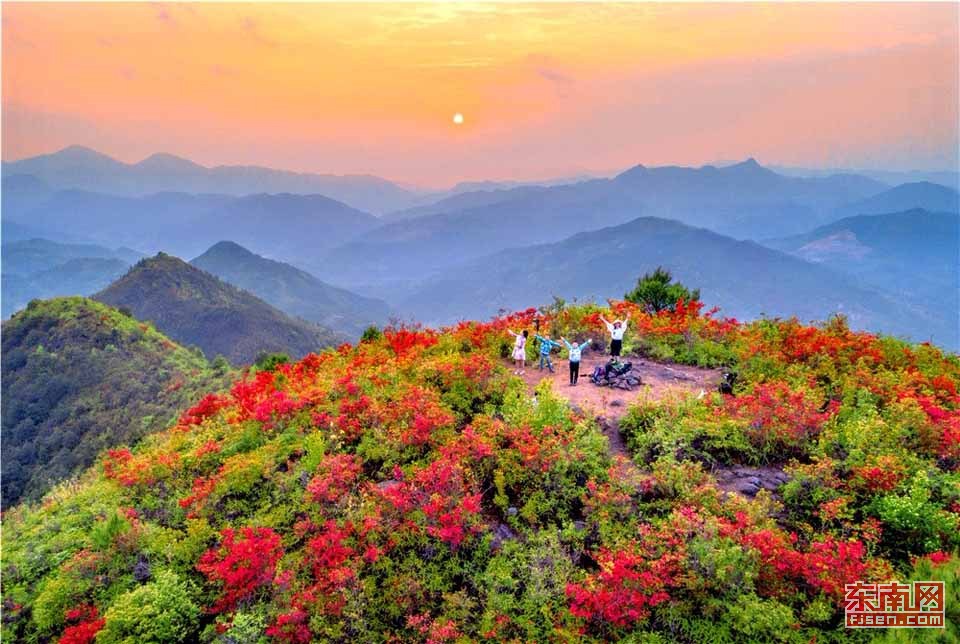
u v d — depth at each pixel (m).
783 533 8.62
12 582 11.24
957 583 7.35
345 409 14.41
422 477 10.39
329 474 11.23
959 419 10.68
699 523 8.45
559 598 8.39
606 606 7.64
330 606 8.87
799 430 11.17
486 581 8.98
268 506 11.55
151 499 12.86
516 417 12.57
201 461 13.97
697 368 16.94
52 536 12.41
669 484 9.89
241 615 8.75
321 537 9.75
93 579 10.52
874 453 10.31
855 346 16.08
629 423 12.42
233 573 9.14
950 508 9.01
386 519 10.25
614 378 15.23
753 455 11.16
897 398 12.38
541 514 10.34
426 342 19.97
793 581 8.12
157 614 9.29
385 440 12.92
